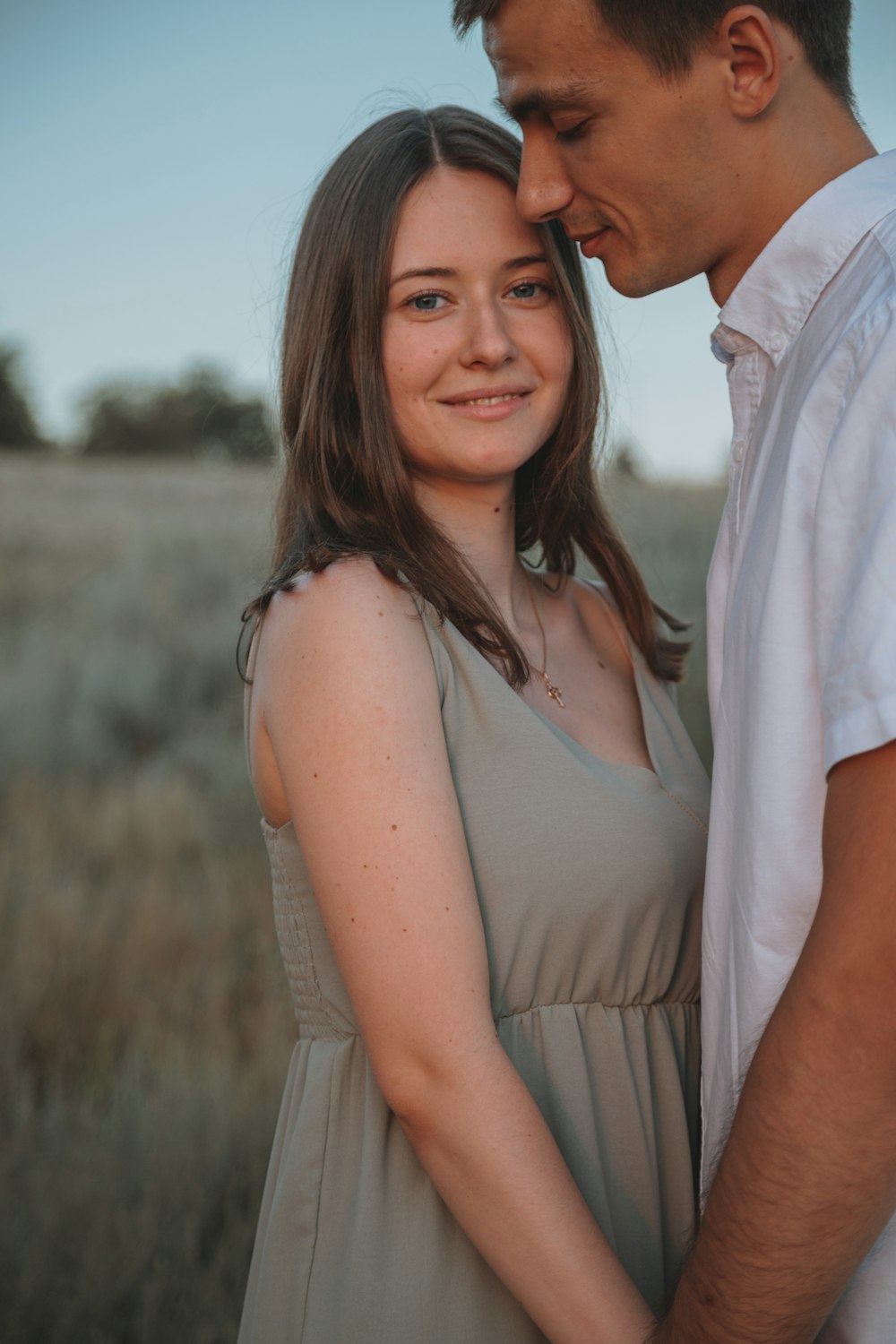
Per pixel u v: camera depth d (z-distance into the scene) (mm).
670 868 1496
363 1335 1348
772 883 1154
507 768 1408
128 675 8070
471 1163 1219
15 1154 2949
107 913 4516
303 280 1547
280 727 1326
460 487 1635
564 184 1340
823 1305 1047
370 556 1381
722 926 1275
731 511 1344
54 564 13523
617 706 1742
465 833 1380
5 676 8195
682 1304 1125
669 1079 1516
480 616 1457
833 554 1037
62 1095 3289
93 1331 2484
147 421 51750
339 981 1445
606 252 1383
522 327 1546
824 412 1103
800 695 1128
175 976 4141
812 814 1134
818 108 1251
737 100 1214
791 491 1122
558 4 1196
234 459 39781
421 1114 1240
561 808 1424
